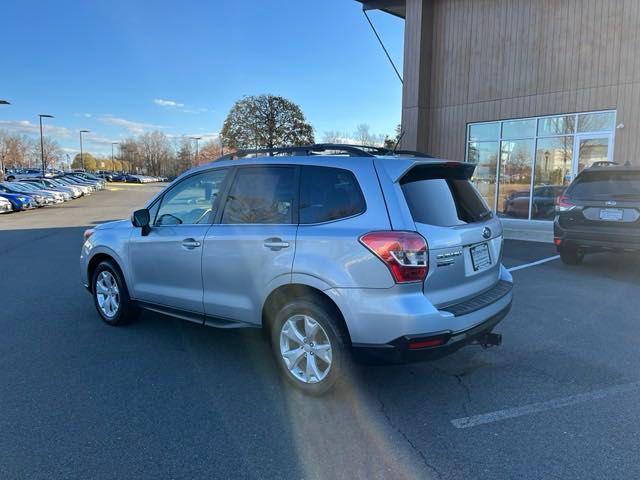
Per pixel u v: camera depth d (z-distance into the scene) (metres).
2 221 21.22
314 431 3.33
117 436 3.25
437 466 2.94
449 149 17.12
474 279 3.87
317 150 4.09
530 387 4.00
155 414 3.54
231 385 4.02
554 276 8.06
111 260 5.47
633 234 7.50
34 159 102.25
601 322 5.66
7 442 3.17
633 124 12.77
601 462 2.96
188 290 4.60
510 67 15.30
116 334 5.28
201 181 4.63
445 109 17.12
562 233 8.31
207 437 3.25
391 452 3.09
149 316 5.94
